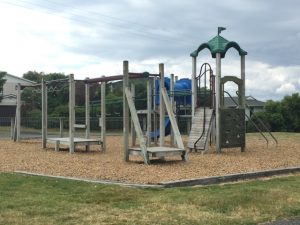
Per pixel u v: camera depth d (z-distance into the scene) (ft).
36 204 24.17
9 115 181.37
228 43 54.44
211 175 34.86
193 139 53.98
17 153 51.93
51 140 56.95
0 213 22.09
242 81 55.93
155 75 47.67
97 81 54.85
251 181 33.96
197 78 57.82
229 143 53.47
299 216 22.95
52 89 73.26
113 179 33.01
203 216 22.30
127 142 43.57
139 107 88.63
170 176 34.27
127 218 21.70
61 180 31.89
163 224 20.75
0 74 166.40
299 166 41.39
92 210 23.09
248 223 21.33
